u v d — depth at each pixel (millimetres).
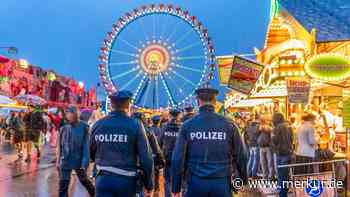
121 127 4465
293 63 12719
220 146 4426
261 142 11203
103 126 4516
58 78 47406
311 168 7832
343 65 9969
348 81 10500
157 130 9836
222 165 4430
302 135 8250
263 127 11352
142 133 4496
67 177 7547
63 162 7531
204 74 25812
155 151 6797
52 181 11281
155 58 26266
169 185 8234
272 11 13547
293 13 9867
